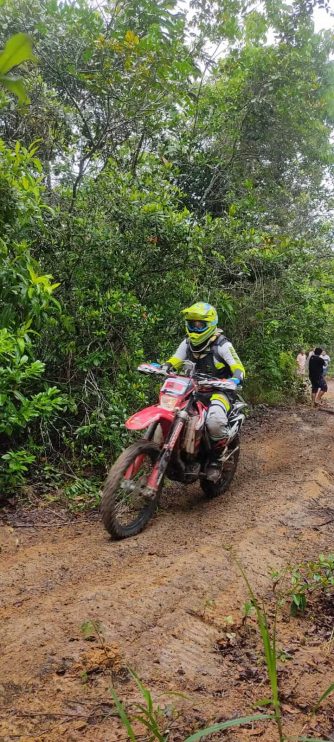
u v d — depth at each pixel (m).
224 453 5.43
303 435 8.80
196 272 7.87
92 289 6.68
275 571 3.90
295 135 13.11
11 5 8.45
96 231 6.48
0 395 4.89
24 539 4.47
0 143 5.67
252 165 13.12
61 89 9.58
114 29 8.54
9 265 5.21
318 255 10.02
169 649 2.88
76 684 2.56
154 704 2.42
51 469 5.66
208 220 8.00
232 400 5.57
